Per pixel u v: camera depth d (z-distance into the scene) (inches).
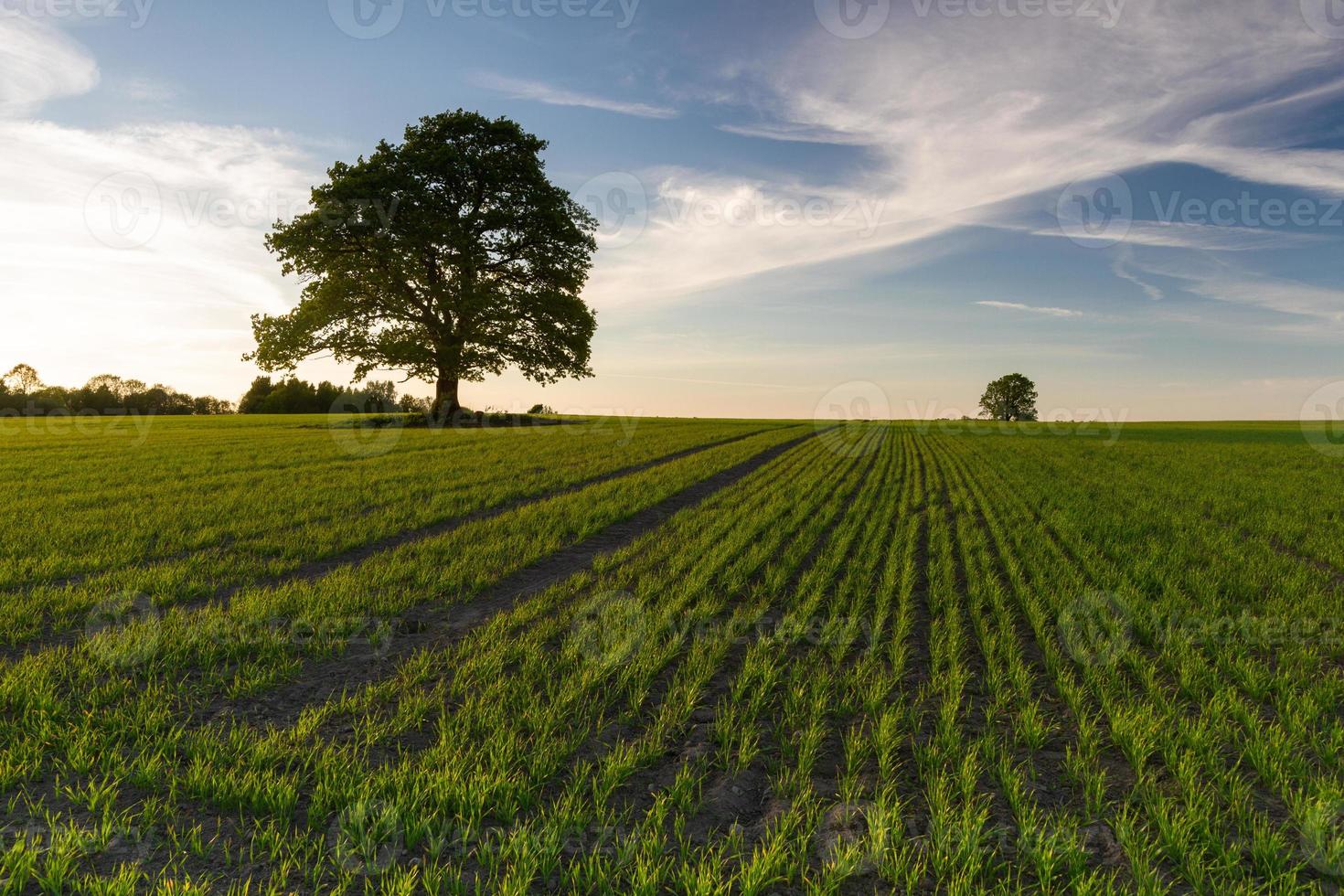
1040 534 504.1
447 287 1521.9
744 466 1015.6
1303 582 362.3
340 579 344.5
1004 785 165.0
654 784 167.9
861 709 211.0
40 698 194.1
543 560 414.9
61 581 334.6
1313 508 653.3
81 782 160.6
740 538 466.3
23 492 589.6
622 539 486.3
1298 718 195.8
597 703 211.0
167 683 213.9
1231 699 208.2
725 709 208.5
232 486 650.2
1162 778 171.8
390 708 206.2
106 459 843.4
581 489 710.5
